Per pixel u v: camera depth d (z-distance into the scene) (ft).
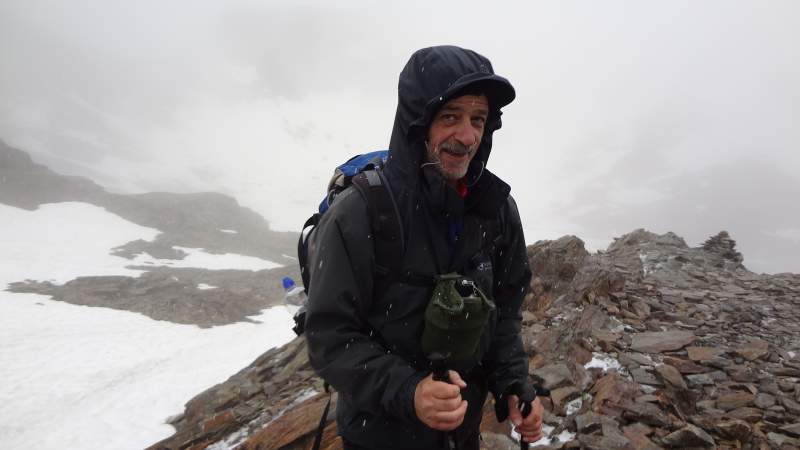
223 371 89.35
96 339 105.91
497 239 6.27
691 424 14.37
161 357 96.53
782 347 20.51
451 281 5.20
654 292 27.96
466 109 5.22
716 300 27.25
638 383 16.76
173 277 198.08
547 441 14.19
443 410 4.43
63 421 61.57
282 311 148.66
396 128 5.64
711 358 18.58
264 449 18.65
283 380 28.86
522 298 6.84
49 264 203.21
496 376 6.40
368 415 5.82
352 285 5.24
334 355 5.14
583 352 19.40
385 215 5.29
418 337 5.41
